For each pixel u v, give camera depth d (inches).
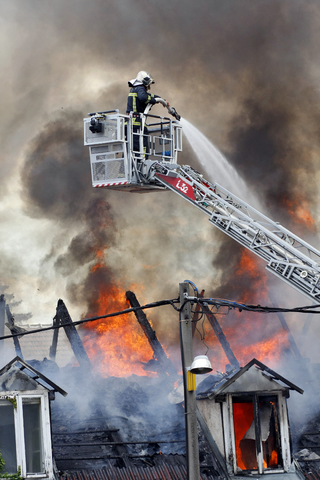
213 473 1056.8
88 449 1177.4
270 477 1020.5
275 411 1056.2
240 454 1046.4
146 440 1266.0
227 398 1043.9
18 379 944.3
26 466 916.6
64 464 1080.8
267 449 1047.0
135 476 1047.6
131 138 1173.1
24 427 930.1
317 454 1230.9
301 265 1075.3
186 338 808.9
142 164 1188.5
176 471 1082.7
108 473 1037.2
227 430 1037.2
